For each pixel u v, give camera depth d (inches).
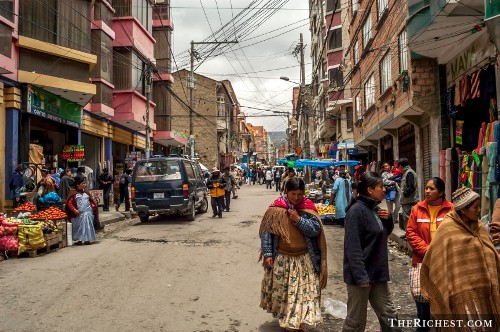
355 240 158.7
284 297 185.8
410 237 183.5
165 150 1461.6
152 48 1018.7
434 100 488.1
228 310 221.1
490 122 374.0
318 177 1214.9
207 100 1844.2
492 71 368.8
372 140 888.3
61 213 391.2
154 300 235.3
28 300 232.8
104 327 195.8
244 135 3171.8
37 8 589.3
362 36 836.0
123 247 383.9
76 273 290.5
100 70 759.7
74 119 700.0
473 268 136.9
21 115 576.4
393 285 267.3
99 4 754.2
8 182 547.2
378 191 162.4
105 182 701.9
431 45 432.5
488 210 323.3
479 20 366.9
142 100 935.7
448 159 446.6
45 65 598.5
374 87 734.5
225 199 679.1
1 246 333.7
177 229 491.2
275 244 191.0
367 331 194.7
